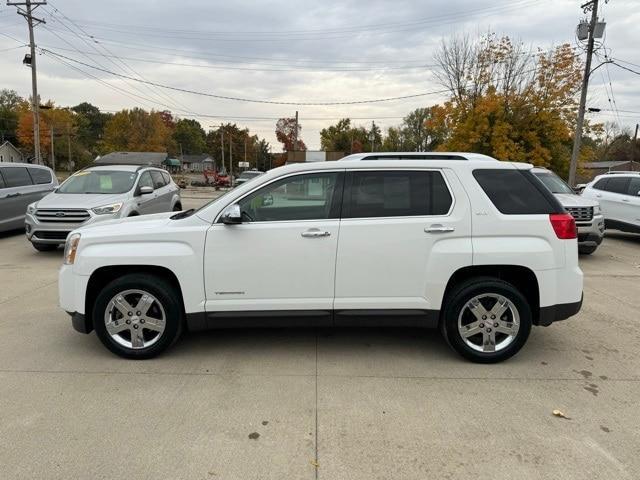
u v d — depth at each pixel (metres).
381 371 4.16
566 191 10.92
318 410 3.48
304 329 5.21
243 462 2.88
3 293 6.66
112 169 10.65
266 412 3.45
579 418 3.40
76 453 2.94
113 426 3.25
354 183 4.31
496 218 4.21
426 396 3.71
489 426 3.29
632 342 4.92
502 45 29.86
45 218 9.18
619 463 2.89
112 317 4.33
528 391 3.81
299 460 2.90
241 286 4.25
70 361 4.32
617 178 12.79
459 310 4.24
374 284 4.25
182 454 2.95
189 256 4.21
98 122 121.12
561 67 27.41
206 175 61.66
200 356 4.46
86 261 4.24
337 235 4.21
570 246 4.27
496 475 2.77
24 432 3.16
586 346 4.80
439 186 4.29
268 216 4.30
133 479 2.72
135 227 4.36
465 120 28.83
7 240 11.60
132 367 4.20
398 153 5.21
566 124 27.58
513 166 4.38
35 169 12.68
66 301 4.39
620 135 90.31
